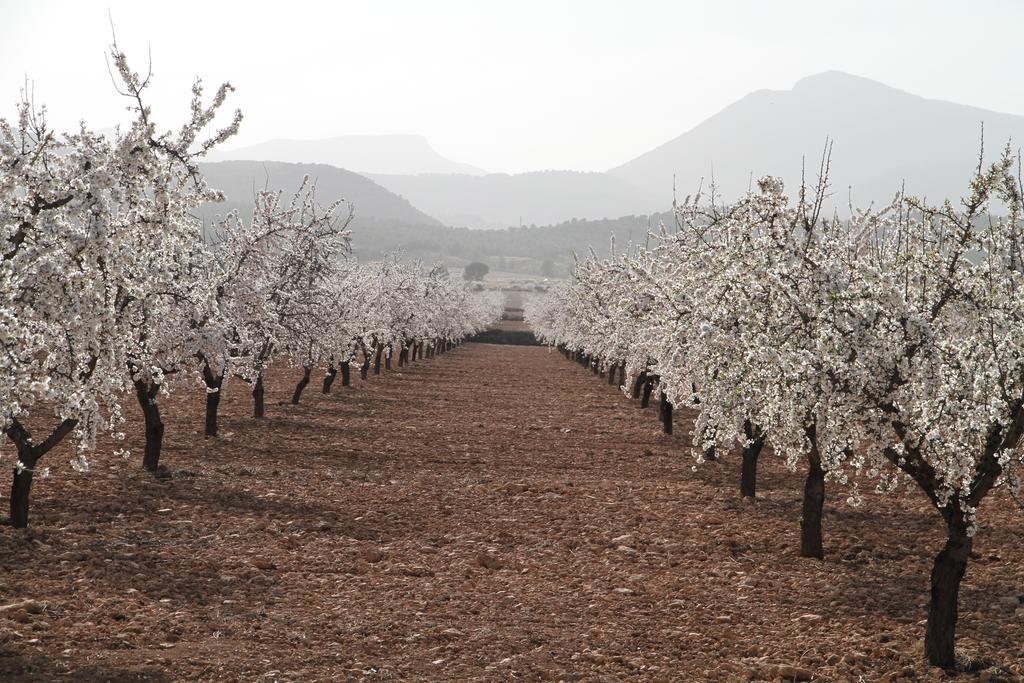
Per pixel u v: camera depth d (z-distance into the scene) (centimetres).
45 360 1133
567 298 6138
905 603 1191
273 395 3584
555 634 1044
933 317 1084
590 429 2983
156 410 1850
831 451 1107
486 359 7325
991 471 947
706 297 1456
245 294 1936
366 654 947
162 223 1157
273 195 2217
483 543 1461
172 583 1148
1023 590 1248
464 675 900
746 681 901
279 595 1139
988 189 1016
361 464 2152
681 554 1430
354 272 4169
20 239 1015
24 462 1308
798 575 1323
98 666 854
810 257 1150
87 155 1066
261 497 1695
